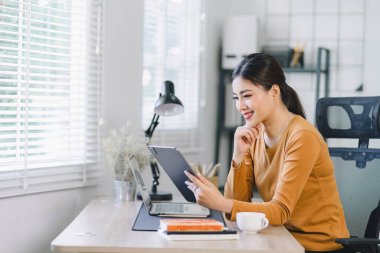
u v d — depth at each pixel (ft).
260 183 6.75
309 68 12.44
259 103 6.26
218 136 12.65
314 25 12.89
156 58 10.74
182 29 11.52
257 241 5.21
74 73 8.68
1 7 7.36
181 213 6.34
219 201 5.83
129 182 7.55
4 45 7.57
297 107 6.73
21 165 7.70
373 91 12.57
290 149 6.13
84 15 8.59
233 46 12.30
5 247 7.40
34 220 7.84
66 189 8.36
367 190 7.16
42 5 8.09
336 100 7.50
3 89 7.43
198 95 12.03
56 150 8.27
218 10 12.72
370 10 12.57
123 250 4.91
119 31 9.30
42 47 8.21
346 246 5.97
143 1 9.91
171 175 6.72
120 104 9.41
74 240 5.14
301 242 6.29
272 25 13.12
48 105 8.18
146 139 8.09
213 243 5.08
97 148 8.92
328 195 6.37
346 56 12.72
